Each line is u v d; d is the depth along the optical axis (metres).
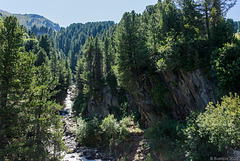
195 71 21.95
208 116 12.26
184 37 23.31
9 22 18.77
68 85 73.94
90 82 46.72
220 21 22.56
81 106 52.06
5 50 17.55
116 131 27.56
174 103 24.94
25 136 19.02
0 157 15.18
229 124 10.28
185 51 23.30
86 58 49.62
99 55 49.25
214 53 18.84
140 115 30.34
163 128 19.19
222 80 16.80
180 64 22.98
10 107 16.89
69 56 146.62
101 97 44.97
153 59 28.47
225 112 10.77
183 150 15.92
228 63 17.05
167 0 38.84
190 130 14.45
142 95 28.36
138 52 26.59
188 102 22.95
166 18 29.81
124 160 22.42
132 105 36.31
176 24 28.66
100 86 45.72
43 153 17.55
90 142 30.48
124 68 27.20
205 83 20.86
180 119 23.50
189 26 25.61
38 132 19.28
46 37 88.50
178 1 28.98
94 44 50.94
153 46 28.52
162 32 29.94
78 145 30.41
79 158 25.62
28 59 19.67
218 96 18.75
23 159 16.94
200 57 21.98
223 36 20.33
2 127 16.64
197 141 13.65
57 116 21.84
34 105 18.81
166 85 26.47
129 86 28.20
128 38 27.83
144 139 22.80
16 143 15.89
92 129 31.25
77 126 36.53
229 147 12.80
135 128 26.95
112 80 43.47
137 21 30.08
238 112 10.30
